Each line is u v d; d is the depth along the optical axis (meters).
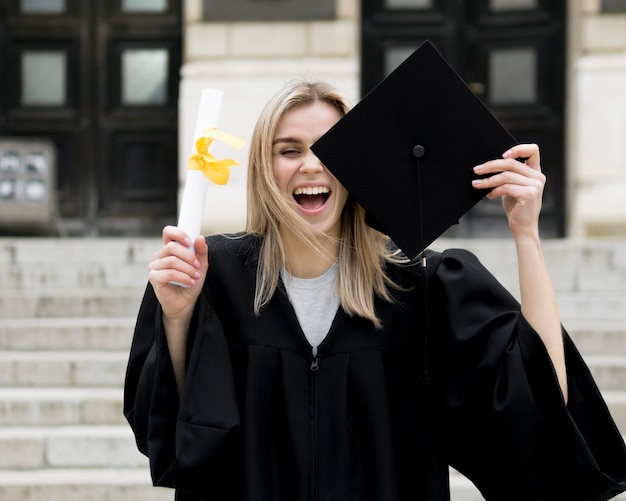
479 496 3.88
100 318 5.50
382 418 1.90
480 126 1.94
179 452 1.83
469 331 1.93
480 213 8.20
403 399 1.95
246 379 1.92
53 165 7.52
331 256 2.00
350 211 2.02
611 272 5.76
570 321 5.33
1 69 8.49
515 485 1.90
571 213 7.89
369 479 1.88
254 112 7.73
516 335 1.91
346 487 1.86
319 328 1.98
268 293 1.96
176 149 8.51
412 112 1.93
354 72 7.70
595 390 1.91
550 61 8.15
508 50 8.22
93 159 8.52
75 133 8.52
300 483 1.87
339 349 1.93
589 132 7.68
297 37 7.74
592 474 1.82
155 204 8.52
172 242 1.83
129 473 4.14
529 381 1.87
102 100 8.53
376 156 1.93
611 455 1.88
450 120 1.94
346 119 1.92
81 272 5.95
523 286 1.93
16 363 4.84
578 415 1.91
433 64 1.94
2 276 5.90
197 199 1.84
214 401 1.86
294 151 1.96
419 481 1.94
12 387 4.82
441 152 1.94
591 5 7.68
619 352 4.90
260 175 1.96
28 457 4.21
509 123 8.22
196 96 7.78
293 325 1.95
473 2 8.27
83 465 4.22
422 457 1.95
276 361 1.93
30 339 5.16
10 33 8.51
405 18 8.29
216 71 7.77
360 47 8.30
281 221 1.94
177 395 1.92
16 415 4.47
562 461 1.85
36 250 6.43
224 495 1.94
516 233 1.94
